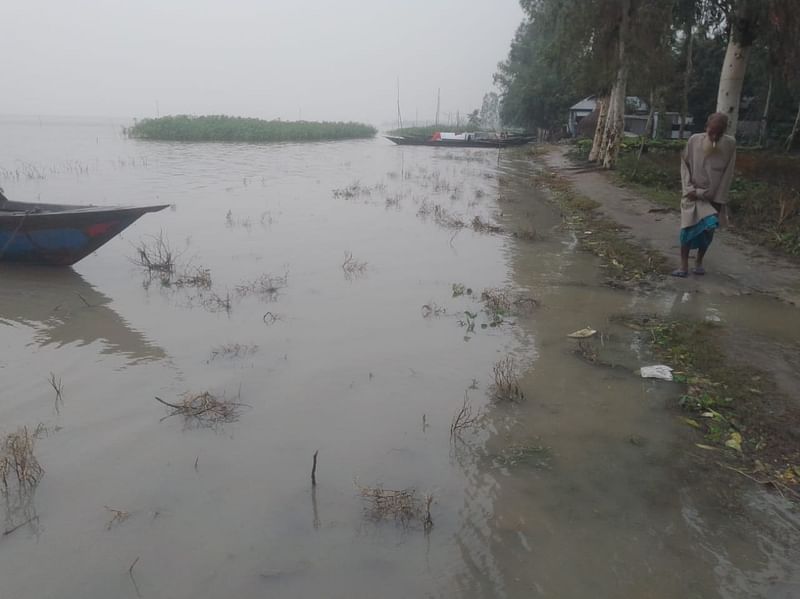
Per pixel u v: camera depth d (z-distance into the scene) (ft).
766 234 34.68
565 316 23.11
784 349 19.56
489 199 56.24
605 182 62.90
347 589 10.09
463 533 11.44
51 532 11.46
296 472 13.34
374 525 11.64
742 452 13.99
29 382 17.74
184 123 167.22
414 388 17.26
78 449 14.21
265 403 16.40
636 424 15.28
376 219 44.16
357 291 26.45
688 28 77.92
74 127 272.10
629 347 20.08
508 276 28.94
